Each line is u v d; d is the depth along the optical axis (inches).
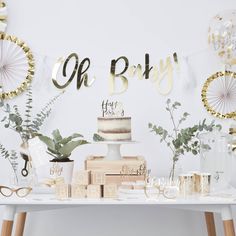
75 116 104.1
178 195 79.4
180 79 104.2
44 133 103.7
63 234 105.3
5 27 103.2
